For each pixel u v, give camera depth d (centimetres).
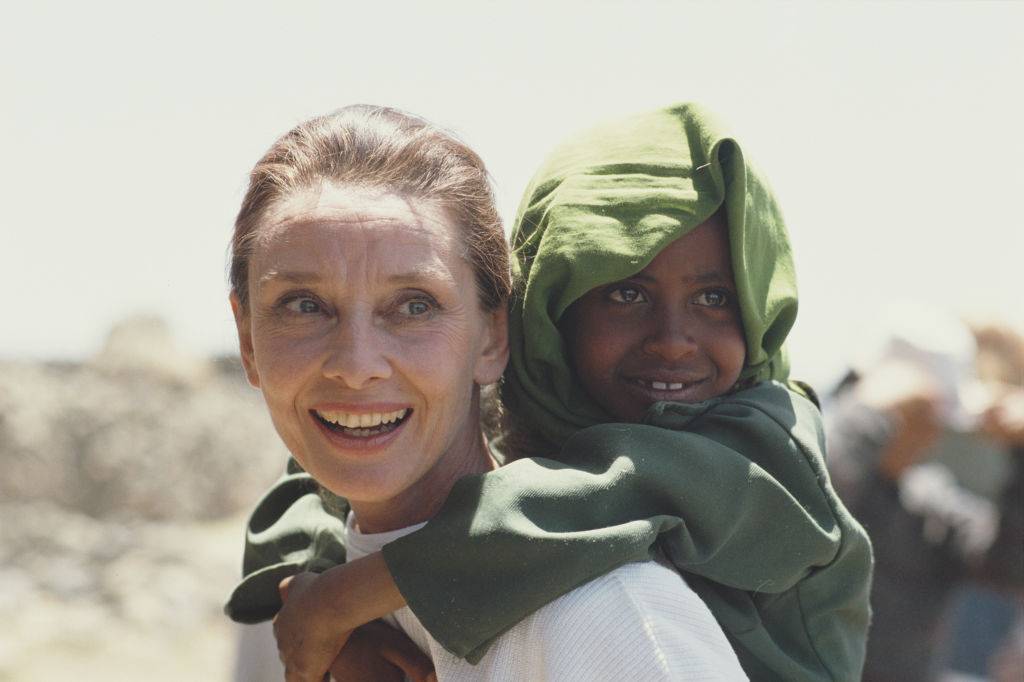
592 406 221
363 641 202
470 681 182
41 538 1267
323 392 187
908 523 446
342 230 186
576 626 172
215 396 1702
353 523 213
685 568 186
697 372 216
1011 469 450
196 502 1597
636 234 209
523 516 179
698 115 216
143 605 1113
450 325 191
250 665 251
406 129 199
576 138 227
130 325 1695
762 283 219
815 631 204
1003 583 437
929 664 449
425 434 191
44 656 984
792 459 202
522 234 223
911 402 448
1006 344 493
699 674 170
